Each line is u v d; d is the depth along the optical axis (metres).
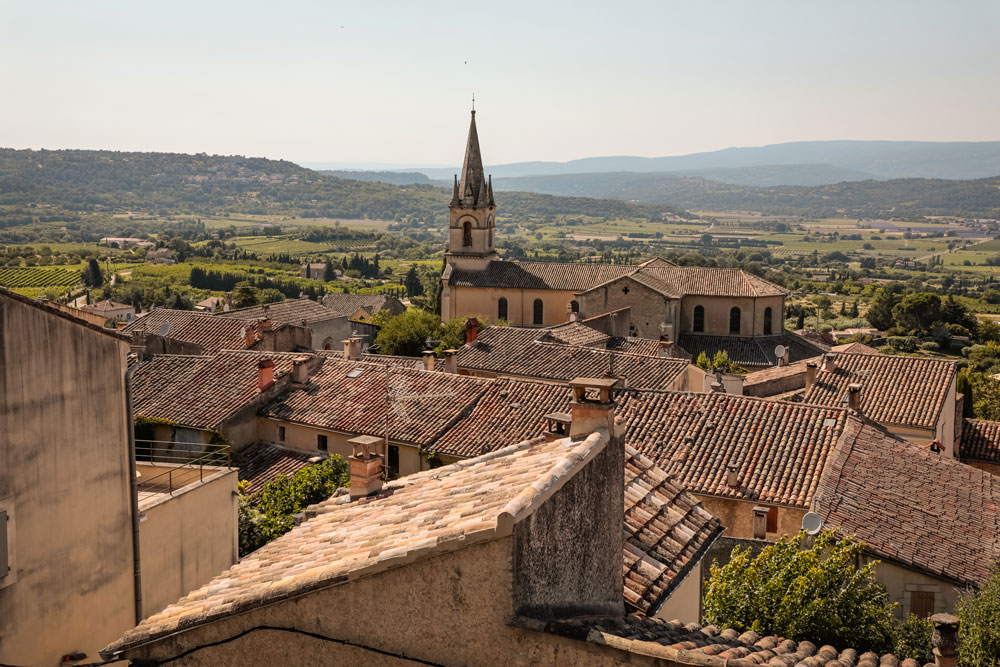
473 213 100.06
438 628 10.58
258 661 11.53
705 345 86.50
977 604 20.36
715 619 17.69
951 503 29.67
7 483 15.68
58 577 16.98
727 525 30.72
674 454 33.28
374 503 15.32
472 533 10.28
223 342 63.91
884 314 159.38
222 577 13.47
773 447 33.00
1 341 15.52
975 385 71.75
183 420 39.12
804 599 17.92
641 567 14.73
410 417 38.75
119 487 18.83
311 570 11.80
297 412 40.09
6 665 15.62
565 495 11.52
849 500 28.70
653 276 91.44
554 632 10.10
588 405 13.17
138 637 12.02
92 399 17.95
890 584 25.98
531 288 96.12
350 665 11.05
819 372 51.62
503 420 37.97
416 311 88.62
